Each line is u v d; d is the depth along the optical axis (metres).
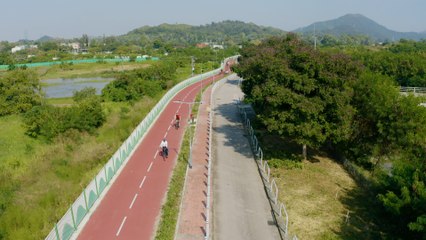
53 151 36.12
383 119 31.86
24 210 24.06
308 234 23.11
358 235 23.05
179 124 48.16
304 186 29.67
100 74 115.75
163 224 23.48
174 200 26.86
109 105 59.22
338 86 30.84
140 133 41.59
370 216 25.22
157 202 26.83
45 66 129.75
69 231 21.92
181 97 67.06
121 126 45.03
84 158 33.91
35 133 42.09
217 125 47.75
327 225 24.14
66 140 39.25
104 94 64.81
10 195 26.06
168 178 31.03
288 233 23.11
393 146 32.38
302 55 30.56
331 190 29.09
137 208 25.89
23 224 22.86
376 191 27.47
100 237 22.31
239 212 25.61
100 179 27.66
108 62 138.25
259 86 32.44
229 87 77.62
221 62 111.31
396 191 22.67
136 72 76.44
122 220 24.28
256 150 36.75
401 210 20.81
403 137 30.45
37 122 41.97
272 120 31.25
